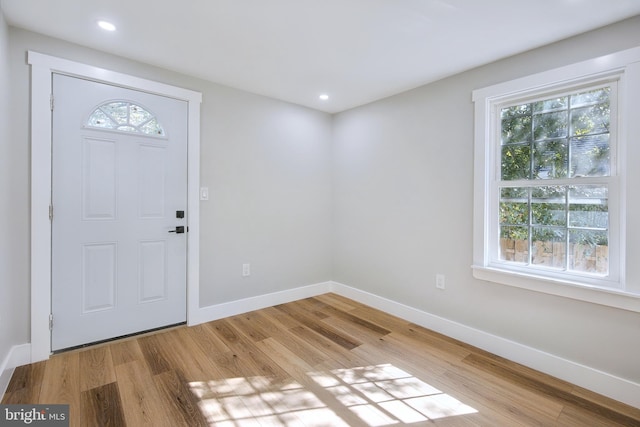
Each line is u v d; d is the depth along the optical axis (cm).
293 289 343
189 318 271
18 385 181
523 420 160
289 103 332
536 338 209
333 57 229
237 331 262
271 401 174
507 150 230
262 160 314
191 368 204
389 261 308
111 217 233
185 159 266
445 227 261
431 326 270
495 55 221
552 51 202
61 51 209
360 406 171
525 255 221
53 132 209
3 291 180
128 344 233
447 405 172
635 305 171
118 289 238
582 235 196
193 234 270
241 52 223
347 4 167
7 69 187
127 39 207
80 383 184
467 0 162
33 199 201
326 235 372
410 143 287
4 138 182
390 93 300
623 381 175
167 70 253
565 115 203
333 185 374
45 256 206
